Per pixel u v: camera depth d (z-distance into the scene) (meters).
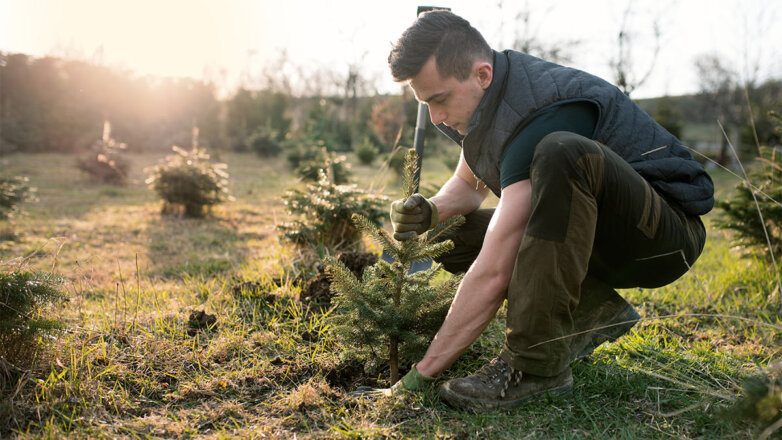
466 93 1.72
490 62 1.74
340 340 2.12
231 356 2.13
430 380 1.75
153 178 7.41
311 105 28.86
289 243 4.28
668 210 1.76
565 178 1.53
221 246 5.42
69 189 9.94
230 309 2.65
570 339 1.70
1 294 1.74
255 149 19.81
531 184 1.62
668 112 23.38
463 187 2.24
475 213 2.29
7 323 1.71
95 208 7.82
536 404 1.71
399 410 1.69
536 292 1.57
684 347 2.29
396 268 1.87
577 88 1.74
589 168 1.54
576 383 1.88
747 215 3.92
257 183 11.76
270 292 2.87
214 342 2.22
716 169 19.59
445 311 1.94
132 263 4.51
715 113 27.45
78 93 18.66
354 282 1.90
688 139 30.95
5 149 16.42
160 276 4.06
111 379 1.88
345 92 24.94
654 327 2.62
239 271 3.69
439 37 1.64
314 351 2.17
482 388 1.69
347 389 1.96
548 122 1.67
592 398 1.80
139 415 1.71
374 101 22.75
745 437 1.51
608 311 1.89
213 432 1.62
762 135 20.56
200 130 21.66
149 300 2.92
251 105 23.55
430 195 4.64
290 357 2.14
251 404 1.79
